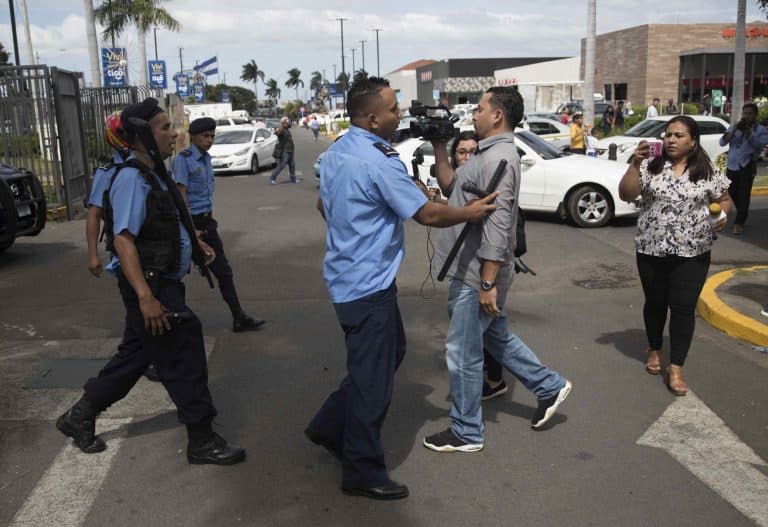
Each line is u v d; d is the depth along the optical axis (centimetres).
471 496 359
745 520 336
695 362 537
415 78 8288
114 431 434
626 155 1639
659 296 493
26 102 1273
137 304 370
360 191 333
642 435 422
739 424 435
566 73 5403
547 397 422
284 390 496
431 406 466
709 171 463
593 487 366
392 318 348
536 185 1141
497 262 365
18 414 460
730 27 4072
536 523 335
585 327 626
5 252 1007
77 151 1373
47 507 354
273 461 396
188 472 385
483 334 412
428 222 333
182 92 4244
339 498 358
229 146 2248
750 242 964
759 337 565
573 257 909
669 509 345
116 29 2753
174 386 379
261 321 639
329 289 353
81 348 588
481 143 376
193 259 387
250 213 1386
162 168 363
